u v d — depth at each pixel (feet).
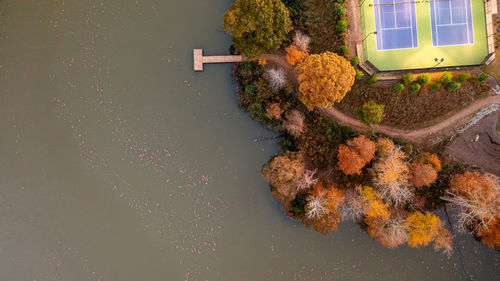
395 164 125.49
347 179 136.77
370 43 134.62
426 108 136.77
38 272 141.49
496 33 136.05
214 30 142.72
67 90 142.20
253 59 138.31
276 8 118.62
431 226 125.39
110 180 142.72
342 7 131.34
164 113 142.72
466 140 139.74
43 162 142.00
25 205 141.79
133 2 142.61
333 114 139.03
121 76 142.31
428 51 135.64
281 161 127.85
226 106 142.72
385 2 134.82
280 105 135.33
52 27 142.00
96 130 142.41
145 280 142.51
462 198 129.59
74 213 142.31
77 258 142.10
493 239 131.23
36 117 141.90
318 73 116.98
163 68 142.61
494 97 137.69
